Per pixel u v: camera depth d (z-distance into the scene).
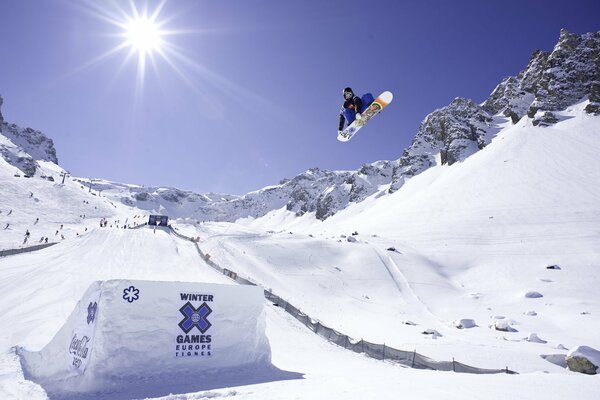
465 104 161.00
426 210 76.06
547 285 36.62
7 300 20.23
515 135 95.31
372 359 15.30
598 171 67.25
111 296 9.23
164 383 8.84
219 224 93.62
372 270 41.12
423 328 24.83
